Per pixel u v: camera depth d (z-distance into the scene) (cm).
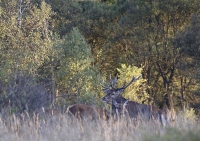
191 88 9062
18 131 2631
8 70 4331
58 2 9956
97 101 5675
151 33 10162
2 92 3475
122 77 7412
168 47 9712
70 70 6725
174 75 9712
